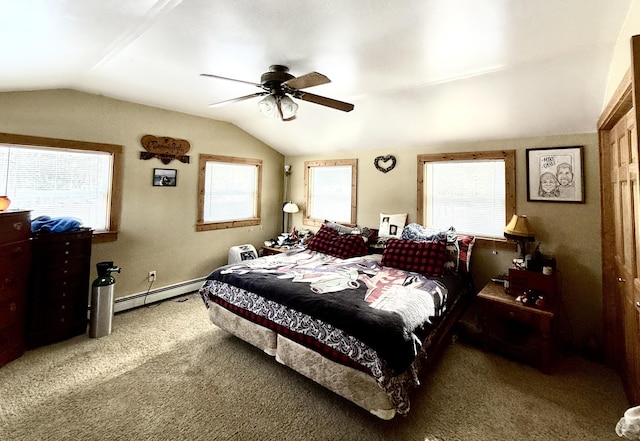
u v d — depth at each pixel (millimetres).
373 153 4273
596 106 2488
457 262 3135
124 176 3441
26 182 2838
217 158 4348
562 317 2936
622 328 2271
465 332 2941
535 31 1783
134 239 3559
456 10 1584
